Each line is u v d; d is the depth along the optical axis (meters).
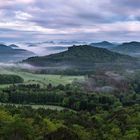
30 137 98.75
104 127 148.38
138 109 197.12
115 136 137.12
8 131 97.38
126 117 165.88
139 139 133.00
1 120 110.19
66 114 178.50
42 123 122.38
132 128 146.88
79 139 103.12
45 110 193.75
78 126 131.00
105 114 186.75
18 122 99.94
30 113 156.50
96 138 127.31
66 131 100.75
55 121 142.75
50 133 99.62
